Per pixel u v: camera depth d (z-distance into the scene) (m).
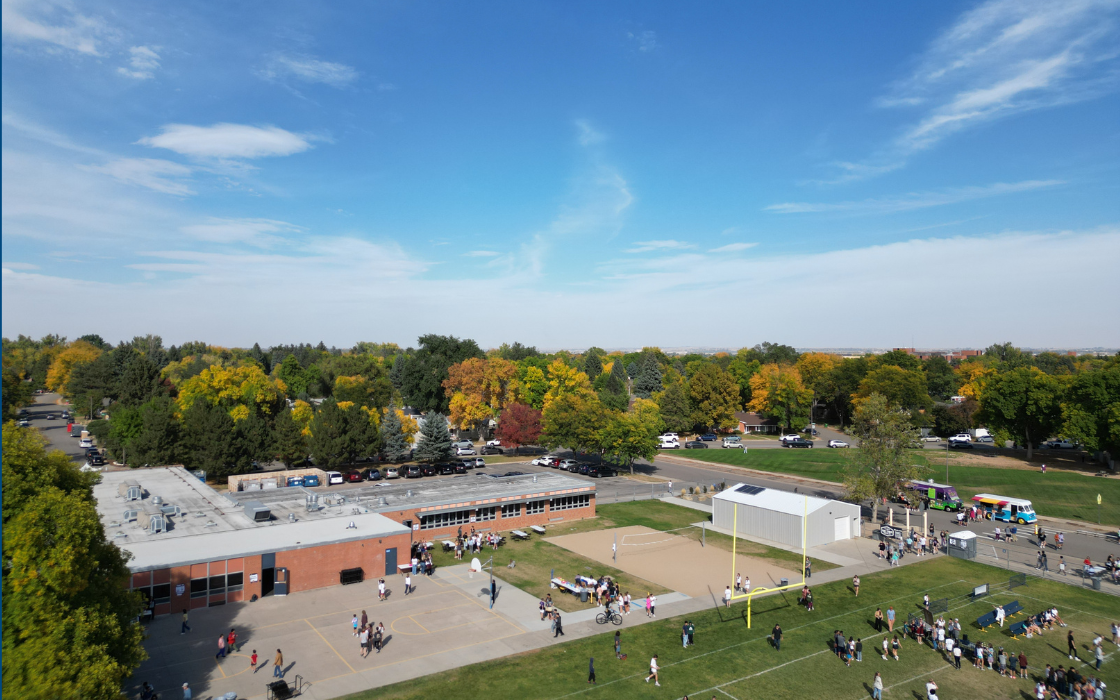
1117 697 31.75
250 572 42.88
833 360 177.25
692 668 34.28
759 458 107.88
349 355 175.00
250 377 98.88
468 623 39.66
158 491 59.91
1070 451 104.12
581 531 63.56
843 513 61.47
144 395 115.94
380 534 48.00
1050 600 45.09
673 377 181.50
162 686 31.12
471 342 182.00
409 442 99.94
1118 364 88.00
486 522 62.47
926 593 46.22
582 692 31.39
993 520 69.12
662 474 96.50
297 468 90.75
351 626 38.88
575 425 95.56
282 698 30.05
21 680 22.47
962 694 32.22
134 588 39.09
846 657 35.47
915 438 61.72
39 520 24.64
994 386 101.25
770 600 44.69
